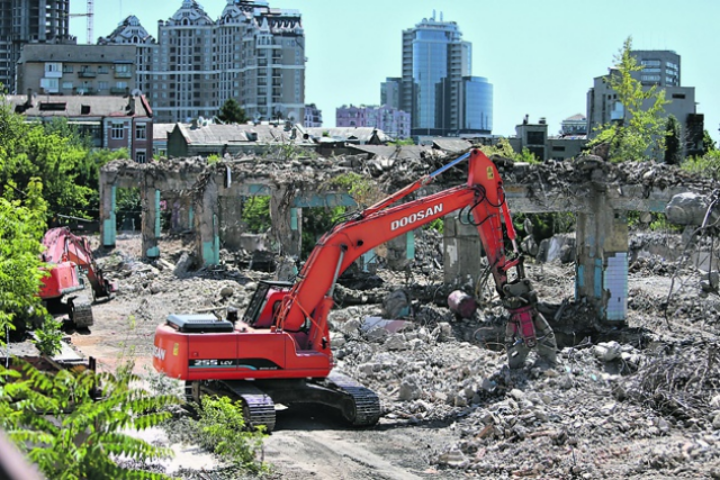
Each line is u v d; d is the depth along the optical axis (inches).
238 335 627.2
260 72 7598.4
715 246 1218.0
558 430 575.8
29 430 315.0
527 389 698.8
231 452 527.8
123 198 2957.7
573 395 674.2
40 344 604.4
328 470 537.3
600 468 518.0
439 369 791.7
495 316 1072.2
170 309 1229.7
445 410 676.1
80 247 1264.8
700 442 544.1
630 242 1632.6
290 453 571.8
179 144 3558.1
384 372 779.4
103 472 306.5
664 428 584.7
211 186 1513.3
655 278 1433.3
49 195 2284.7
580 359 805.9
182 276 1483.8
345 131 4471.0
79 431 315.3
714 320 1123.3
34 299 594.9
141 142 3727.9
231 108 4741.6
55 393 333.4
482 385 702.5
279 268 1352.1
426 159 1155.3
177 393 677.9
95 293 1294.3
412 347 883.4
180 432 588.1
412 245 1396.4
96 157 3115.2
